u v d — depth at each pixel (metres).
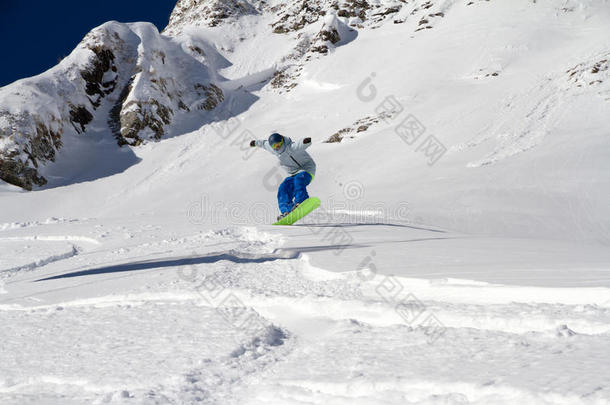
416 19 60.88
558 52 41.38
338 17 68.19
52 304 4.54
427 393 1.88
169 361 2.64
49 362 2.80
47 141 44.06
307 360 2.51
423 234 7.36
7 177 40.16
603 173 18.67
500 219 14.64
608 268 3.62
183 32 71.00
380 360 2.33
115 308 4.11
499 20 50.72
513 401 1.68
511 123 29.97
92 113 50.59
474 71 43.19
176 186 37.03
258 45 68.69
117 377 2.45
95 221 13.69
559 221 14.12
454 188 19.86
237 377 2.42
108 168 44.00
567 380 1.74
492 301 3.21
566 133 25.55
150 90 51.00
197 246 7.40
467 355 2.24
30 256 8.42
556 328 2.42
